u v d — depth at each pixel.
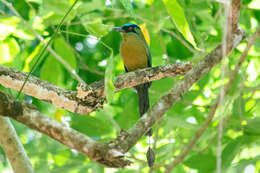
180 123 9.70
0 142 9.13
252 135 8.88
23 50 12.95
